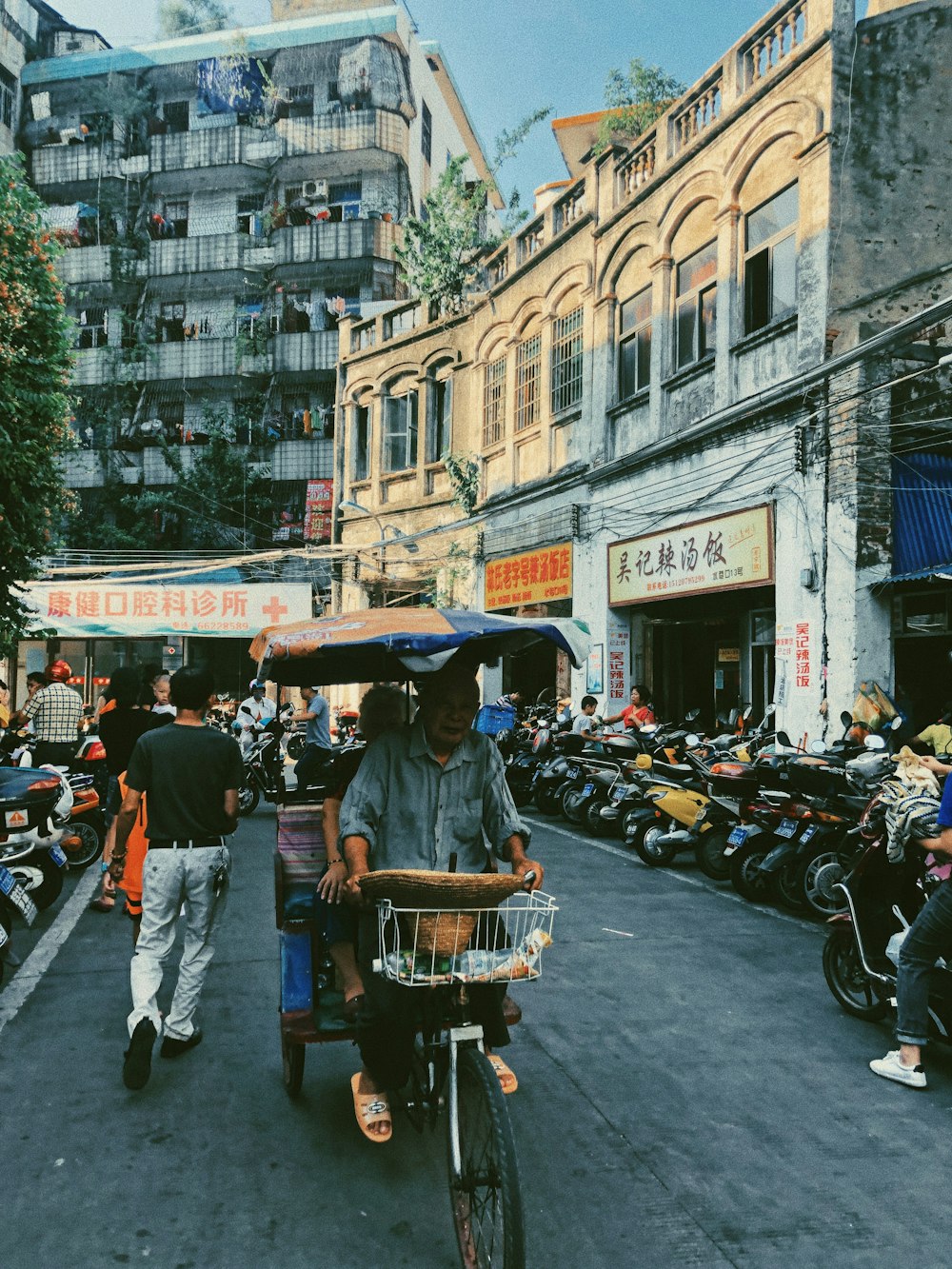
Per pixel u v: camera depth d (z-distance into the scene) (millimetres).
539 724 13906
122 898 7691
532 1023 4836
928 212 11086
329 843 3635
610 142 15984
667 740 10375
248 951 6129
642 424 15062
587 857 9453
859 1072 4277
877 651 10258
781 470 11453
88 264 34500
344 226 33250
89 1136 3631
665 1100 3975
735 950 6160
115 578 27344
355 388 25047
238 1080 4164
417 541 22672
